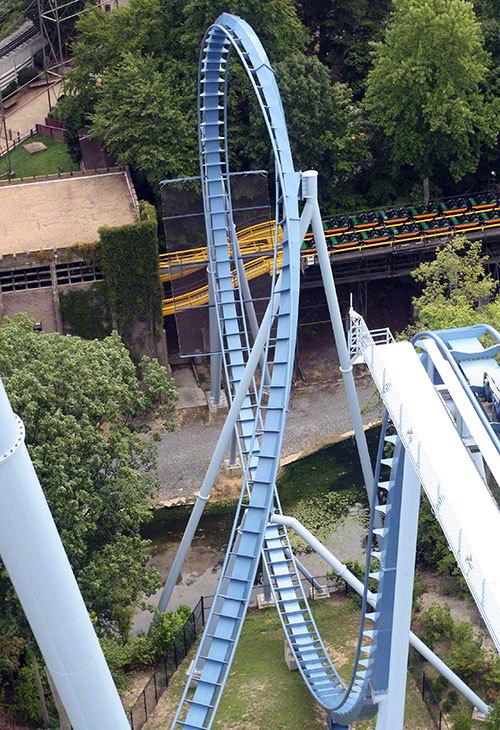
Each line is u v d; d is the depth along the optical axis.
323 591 68.19
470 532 35.75
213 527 76.88
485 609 33.56
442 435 39.50
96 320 86.44
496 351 42.94
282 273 59.28
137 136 91.69
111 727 37.56
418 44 92.44
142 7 98.88
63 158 110.44
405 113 94.19
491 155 100.12
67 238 86.81
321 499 79.06
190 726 50.53
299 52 96.81
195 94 94.88
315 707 57.62
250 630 65.25
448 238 93.38
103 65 102.25
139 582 59.34
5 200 92.81
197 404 87.94
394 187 101.81
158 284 86.12
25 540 33.78
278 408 56.72
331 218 96.56
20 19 132.88
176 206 81.12
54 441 55.12
